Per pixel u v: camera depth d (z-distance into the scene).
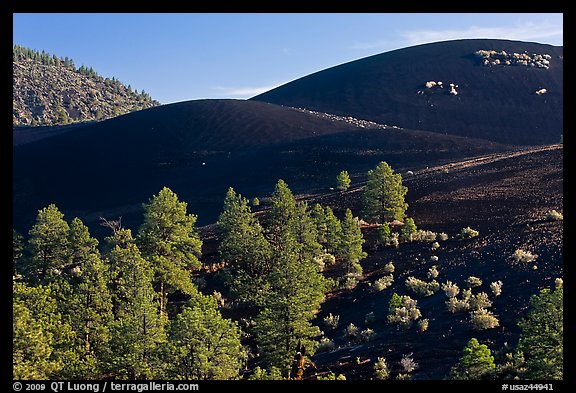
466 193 68.62
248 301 48.34
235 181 113.75
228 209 59.09
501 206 59.28
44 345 25.36
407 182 82.62
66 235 52.47
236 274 51.66
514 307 31.73
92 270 34.94
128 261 37.59
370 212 61.88
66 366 27.56
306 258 49.97
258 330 33.41
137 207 108.56
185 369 26.53
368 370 28.70
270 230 56.47
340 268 52.47
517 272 37.38
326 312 43.34
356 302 43.34
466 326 30.91
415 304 37.25
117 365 27.55
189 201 105.75
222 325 28.25
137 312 28.59
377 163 110.12
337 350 34.31
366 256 51.09
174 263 45.69
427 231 56.53
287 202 55.47
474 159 96.12
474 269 41.03
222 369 27.00
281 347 32.41
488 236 49.59
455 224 57.12
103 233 96.19
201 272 57.69
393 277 46.19
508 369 22.91
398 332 33.69
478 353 22.97
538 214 52.19
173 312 47.09
